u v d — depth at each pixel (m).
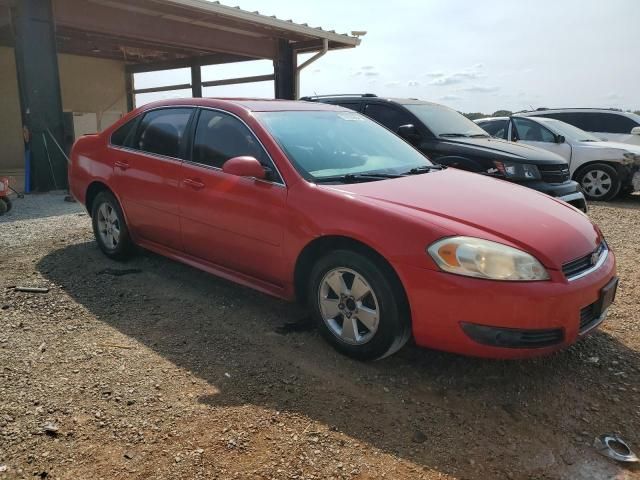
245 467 2.35
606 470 2.43
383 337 3.10
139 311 3.98
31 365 3.13
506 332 2.80
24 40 8.95
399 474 2.36
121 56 17.20
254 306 4.13
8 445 2.43
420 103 8.02
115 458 2.38
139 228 4.75
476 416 2.80
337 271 3.30
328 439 2.57
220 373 3.13
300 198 3.43
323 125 4.27
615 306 4.27
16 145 14.97
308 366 3.24
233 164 3.52
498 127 10.88
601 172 9.77
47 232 6.30
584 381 3.16
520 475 2.38
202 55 16.31
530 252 2.86
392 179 3.72
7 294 4.21
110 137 5.07
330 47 14.61
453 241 2.87
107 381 2.99
